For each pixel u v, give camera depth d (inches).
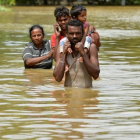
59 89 547.8
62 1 3390.7
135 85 571.2
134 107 457.7
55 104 470.0
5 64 738.8
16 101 485.4
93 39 682.2
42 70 698.2
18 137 365.4
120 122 404.8
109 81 596.4
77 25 545.6
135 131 378.9
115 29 1390.3
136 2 3356.3
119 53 857.5
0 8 2511.1
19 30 1314.0
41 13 2239.2
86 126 392.8
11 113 436.5
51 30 1301.7
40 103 475.8
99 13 2324.1
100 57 805.2
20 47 940.6
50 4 3326.8
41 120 412.2
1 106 464.1
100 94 518.3
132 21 1758.1
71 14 677.9
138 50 901.2
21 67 716.7
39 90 543.8
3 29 1348.4
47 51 727.1
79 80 559.5
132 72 662.5
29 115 428.8
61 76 552.4
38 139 360.5
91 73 545.0
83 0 3435.0
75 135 369.1
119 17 2006.6
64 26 658.2
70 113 434.3
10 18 1861.5
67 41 549.6
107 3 3353.8
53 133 374.3
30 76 641.6
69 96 508.4
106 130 381.7
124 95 513.0
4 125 397.7
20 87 561.9
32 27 727.1
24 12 2341.3
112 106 461.4
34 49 723.4
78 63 556.7
